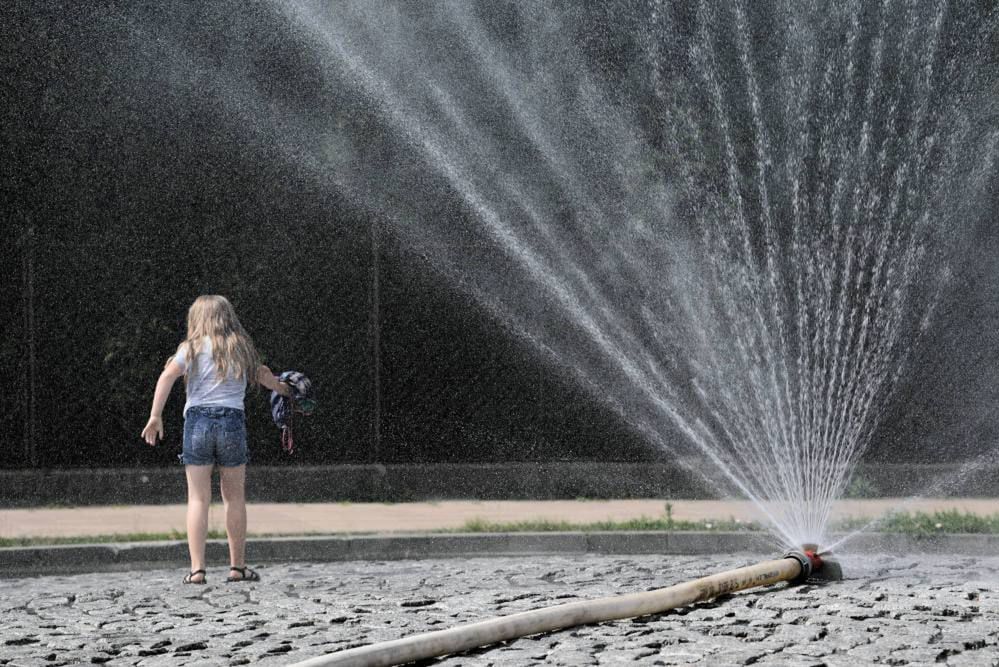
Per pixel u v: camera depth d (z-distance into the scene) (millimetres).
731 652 6809
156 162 19031
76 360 18656
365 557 13109
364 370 19344
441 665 6602
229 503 10359
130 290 18875
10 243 18484
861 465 18047
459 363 19453
